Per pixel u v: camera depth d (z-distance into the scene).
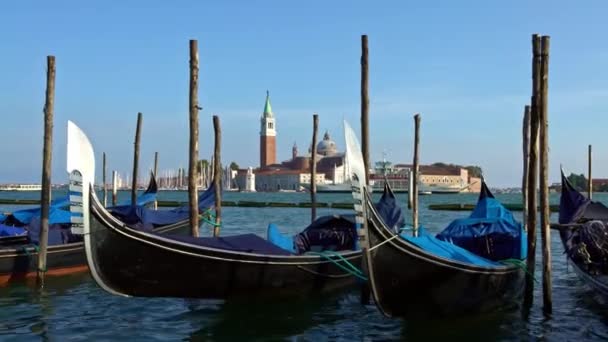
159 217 17.20
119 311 11.18
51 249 14.15
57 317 10.74
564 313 11.18
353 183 8.80
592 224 11.96
